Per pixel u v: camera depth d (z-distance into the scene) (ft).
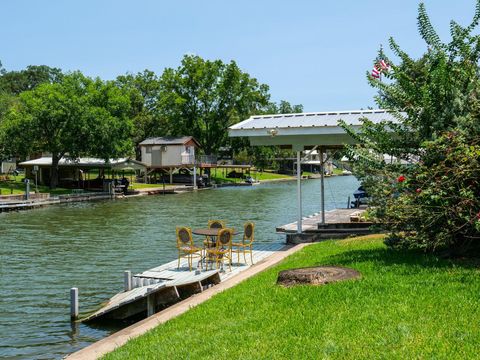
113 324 35.73
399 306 22.31
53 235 82.53
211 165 239.09
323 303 23.81
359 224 57.52
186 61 266.36
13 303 41.78
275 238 73.67
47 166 186.29
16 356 30.07
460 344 17.83
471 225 29.78
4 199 136.67
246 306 25.21
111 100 188.85
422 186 30.68
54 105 167.84
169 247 69.41
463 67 32.42
